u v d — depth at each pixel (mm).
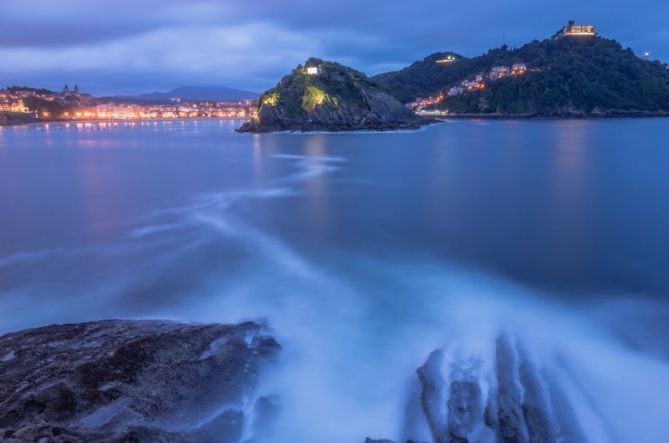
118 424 8164
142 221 28312
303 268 19031
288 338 12758
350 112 142125
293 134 128375
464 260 20188
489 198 35688
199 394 9336
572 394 9906
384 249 21953
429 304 15211
